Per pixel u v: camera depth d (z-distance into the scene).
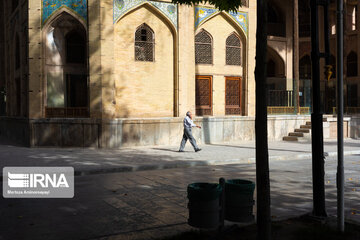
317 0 4.54
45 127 12.73
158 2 13.42
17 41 15.96
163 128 13.58
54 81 13.31
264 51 3.52
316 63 4.57
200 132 14.38
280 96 17.05
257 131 3.57
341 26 4.23
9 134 17.05
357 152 12.59
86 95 13.83
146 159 10.10
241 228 4.21
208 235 3.98
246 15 15.58
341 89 4.27
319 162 4.59
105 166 8.85
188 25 14.16
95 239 4.03
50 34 13.17
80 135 12.59
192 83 14.34
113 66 12.60
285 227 4.26
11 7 16.55
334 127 17.16
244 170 8.93
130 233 4.22
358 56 21.27
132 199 5.95
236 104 15.74
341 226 4.08
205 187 4.07
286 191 6.49
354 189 6.66
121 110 13.02
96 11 12.38
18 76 15.86
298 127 16.94
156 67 13.66
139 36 13.38
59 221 4.77
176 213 5.12
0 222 4.73
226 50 15.43
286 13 20.77
